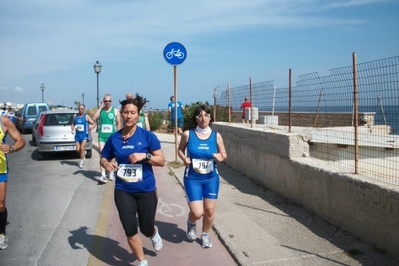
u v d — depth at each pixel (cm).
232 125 1119
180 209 726
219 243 552
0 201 506
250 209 690
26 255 525
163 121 2566
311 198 643
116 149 452
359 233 520
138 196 454
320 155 811
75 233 609
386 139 790
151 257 509
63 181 997
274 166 787
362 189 512
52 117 1367
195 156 514
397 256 452
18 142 524
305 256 489
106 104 941
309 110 729
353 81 572
